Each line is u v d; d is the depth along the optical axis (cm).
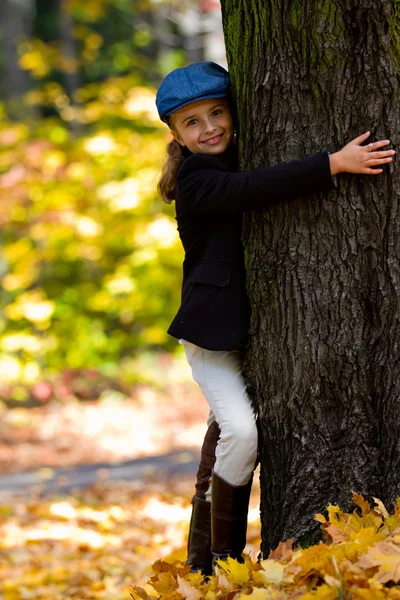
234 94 427
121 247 1590
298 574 327
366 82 387
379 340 397
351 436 402
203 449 471
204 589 388
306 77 397
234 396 426
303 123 400
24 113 1761
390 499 393
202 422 1541
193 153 438
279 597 319
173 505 920
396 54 381
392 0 377
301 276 404
